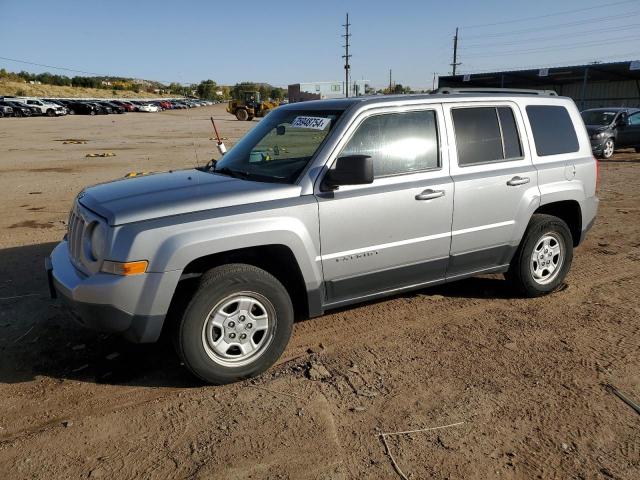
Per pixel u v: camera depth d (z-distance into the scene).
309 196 3.98
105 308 3.45
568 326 4.74
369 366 4.06
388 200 4.26
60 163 16.58
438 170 4.57
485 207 4.80
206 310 3.61
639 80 35.53
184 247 3.49
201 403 3.58
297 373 3.97
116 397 3.66
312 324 4.83
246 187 3.94
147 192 3.90
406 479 2.86
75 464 2.99
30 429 3.32
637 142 18.06
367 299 4.48
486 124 4.91
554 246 5.43
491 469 2.94
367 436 3.22
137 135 30.80
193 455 3.05
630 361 4.10
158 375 3.96
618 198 10.52
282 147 4.40
